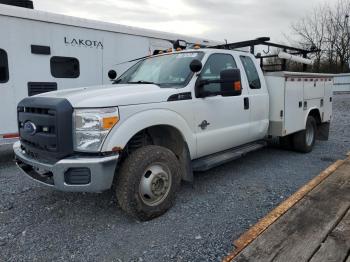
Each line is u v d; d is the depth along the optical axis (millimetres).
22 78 5766
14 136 5770
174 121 3803
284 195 4258
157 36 7711
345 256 2523
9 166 5824
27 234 3330
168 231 3352
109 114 3189
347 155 6355
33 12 5781
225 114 4559
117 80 4914
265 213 3715
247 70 5137
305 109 6273
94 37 6645
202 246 3053
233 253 2736
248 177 5039
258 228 3107
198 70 3873
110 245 3109
